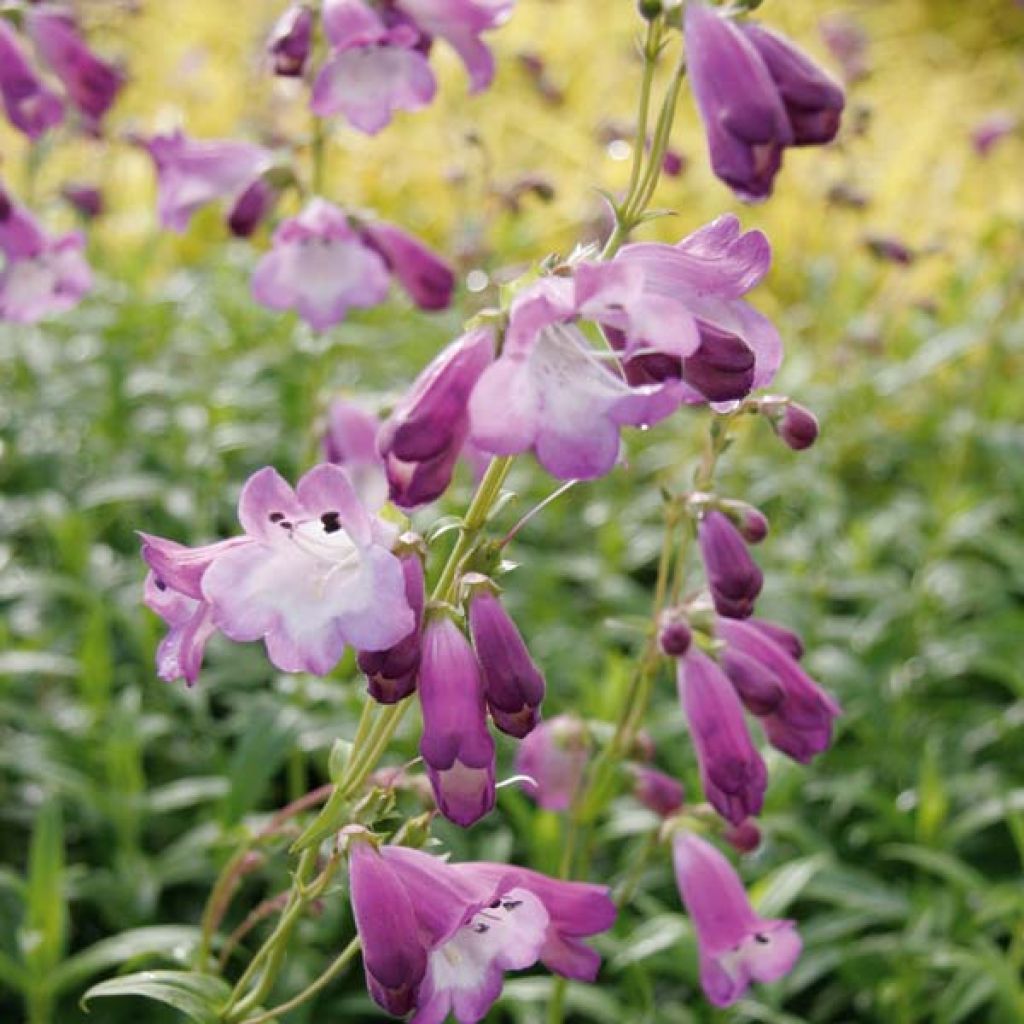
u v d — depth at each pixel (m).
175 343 1.08
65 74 0.67
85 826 0.71
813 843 0.66
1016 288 1.04
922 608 0.91
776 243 1.46
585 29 1.88
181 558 0.44
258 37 1.18
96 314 1.07
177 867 0.65
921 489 1.16
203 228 1.41
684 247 0.43
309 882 0.52
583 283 0.41
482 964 0.45
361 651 0.43
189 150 0.67
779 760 0.67
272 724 0.63
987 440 1.02
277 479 0.42
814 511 1.03
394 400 0.67
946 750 0.84
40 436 0.96
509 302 0.43
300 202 0.68
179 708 0.78
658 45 0.44
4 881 0.59
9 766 0.71
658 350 0.41
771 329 0.44
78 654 0.79
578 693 0.81
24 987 0.58
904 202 1.58
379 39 0.55
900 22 2.26
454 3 0.56
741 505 0.51
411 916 0.44
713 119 0.43
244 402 0.96
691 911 0.53
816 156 1.25
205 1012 0.48
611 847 0.74
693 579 0.92
